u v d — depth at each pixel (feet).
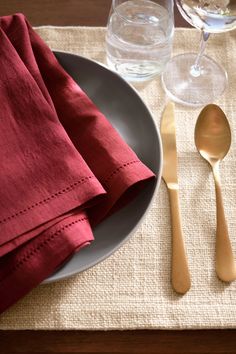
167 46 1.96
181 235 1.59
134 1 2.03
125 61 2.00
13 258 1.28
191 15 1.78
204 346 1.43
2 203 1.31
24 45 1.60
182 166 1.78
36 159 1.40
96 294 1.49
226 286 1.52
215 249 1.59
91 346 1.42
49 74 1.63
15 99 1.48
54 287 1.48
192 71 2.07
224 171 1.77
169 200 1.68
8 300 1.28
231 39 2.17
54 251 1.28
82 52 2.06
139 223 1.40
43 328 1.42
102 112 1.72
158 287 1.51
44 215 1.31
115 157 1.43
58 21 2.15
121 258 1.56
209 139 1.84
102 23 2.16
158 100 1.97
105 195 1.40
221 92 2.01
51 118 1.46
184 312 1.46
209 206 1.69
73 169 1.38
